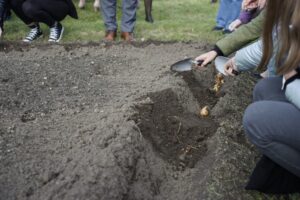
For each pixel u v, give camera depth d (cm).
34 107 318
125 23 528
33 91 344
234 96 377
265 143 239
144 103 329
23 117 302
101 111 313
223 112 350
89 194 225
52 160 250
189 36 562
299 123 227
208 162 290
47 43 473
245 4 434
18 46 460
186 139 309
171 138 305
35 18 502
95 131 277
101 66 413
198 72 399
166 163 286
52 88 352
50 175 238
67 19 615
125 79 383
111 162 244
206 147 305
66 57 432
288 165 240
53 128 287
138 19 639
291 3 201
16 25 572
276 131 232
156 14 682
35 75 375
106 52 455
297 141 228
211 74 405
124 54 452
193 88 383
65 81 368
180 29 595
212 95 379
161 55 457
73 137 273
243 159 297
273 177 263
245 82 406
